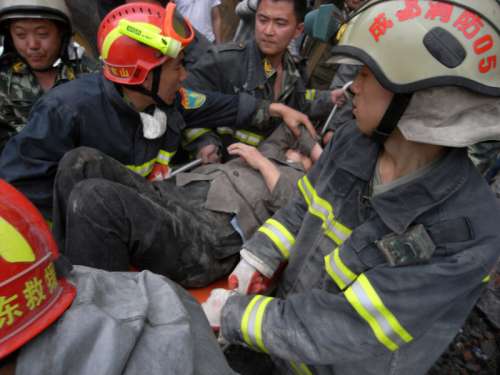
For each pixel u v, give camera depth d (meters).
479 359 1.97
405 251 0.84
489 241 0.84
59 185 1.36
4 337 0.49
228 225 1.59
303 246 1.19
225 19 4.73
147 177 1.83
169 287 0.70
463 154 0.90
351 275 0.96
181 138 2.14
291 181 1.63
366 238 0.95
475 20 0.74
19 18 1.84
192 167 2.01
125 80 1.49
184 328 0.61
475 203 0.87
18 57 2.08
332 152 1.15
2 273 0.49
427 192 0.87
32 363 0.50
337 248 1.02
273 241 1.30
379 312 0.87
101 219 1.21
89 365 0.50
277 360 1.33
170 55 1.46
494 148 2.21
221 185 1.61
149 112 1.70
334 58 0.92
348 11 2.83
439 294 0.83
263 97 2.28
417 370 1.02
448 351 2.00
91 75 1.63
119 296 0.64
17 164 1.46
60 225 1.45
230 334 1.10
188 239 1.43
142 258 1.38
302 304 1.00
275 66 2.25
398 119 0.81
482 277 0.83
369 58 0.80
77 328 0.53
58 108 1.47
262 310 1.06
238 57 2.18
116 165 1.45
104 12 2.87
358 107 0.89
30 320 0.52
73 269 0.65
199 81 2.18
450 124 0.78
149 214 1.30
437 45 0.73
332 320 0.94
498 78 0.76
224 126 2.10
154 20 1.46
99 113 1.55
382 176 1.00
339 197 1.07
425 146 0.89
